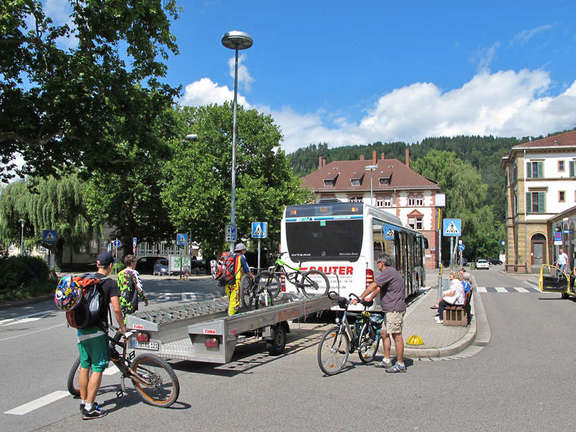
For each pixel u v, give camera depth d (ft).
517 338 36.55
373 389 21.90
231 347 23.47
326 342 24.58
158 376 19.29
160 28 56.80
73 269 167.02
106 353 18.29
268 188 127.85
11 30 51.06
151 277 126.93
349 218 42.98
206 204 116.47
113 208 140.46
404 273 58.03
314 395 20.92
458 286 39.93
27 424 17.22
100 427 16.92
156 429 16.69
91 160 61.16
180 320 25.86
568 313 53.06
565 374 24.91
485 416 18.04
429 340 32.96
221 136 124.88
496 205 409.90
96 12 52.13
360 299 25.79
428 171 244.63
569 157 184.44
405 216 240.12
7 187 141.28
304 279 39.29
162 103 63.31
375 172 252.62
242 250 33.40
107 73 57.00
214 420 17.60
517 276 153.58
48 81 55.01
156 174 136.36
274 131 131.03
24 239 145.48
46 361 27.68
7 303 57.82
